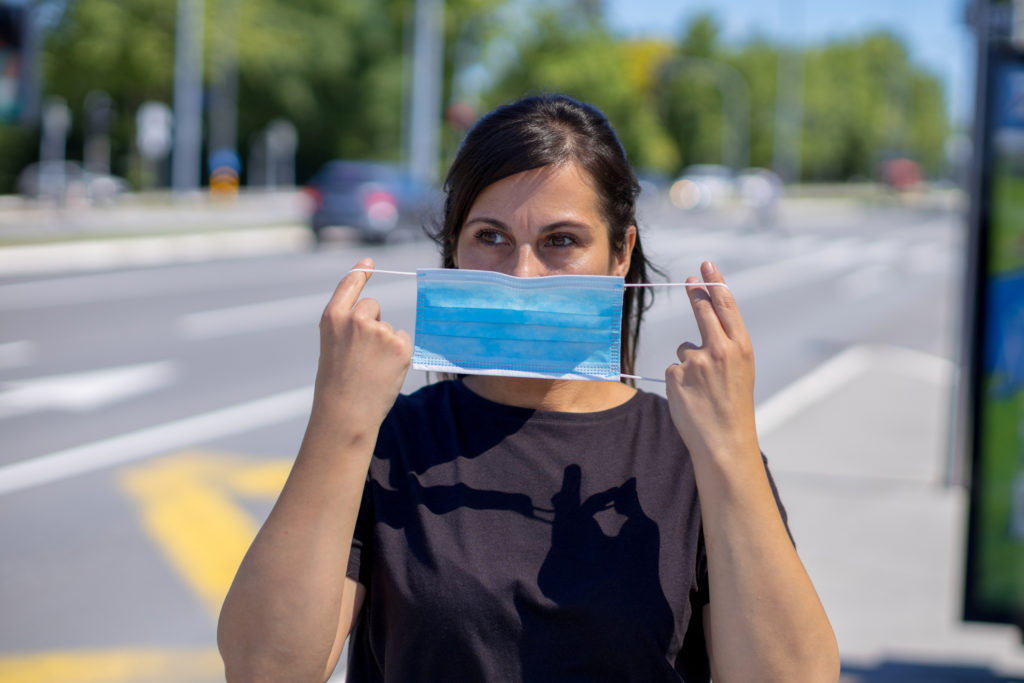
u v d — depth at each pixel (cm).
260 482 666
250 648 150
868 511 637
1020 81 425
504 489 164
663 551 160
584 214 170
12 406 851
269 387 952
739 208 5294
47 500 614
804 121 9106
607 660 156
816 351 1282
